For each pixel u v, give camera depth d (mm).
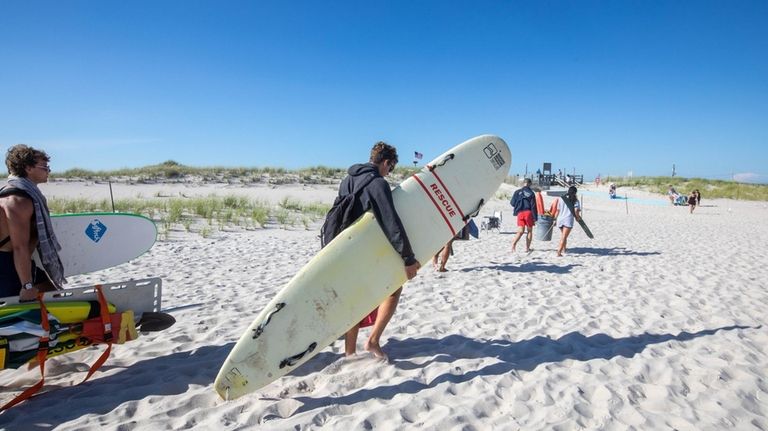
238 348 3064
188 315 5102
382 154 3697
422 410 2959
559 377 3455
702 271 7844
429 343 4250
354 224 3449
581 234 13680
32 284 3025
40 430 2721
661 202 31422
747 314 5281
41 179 3229
